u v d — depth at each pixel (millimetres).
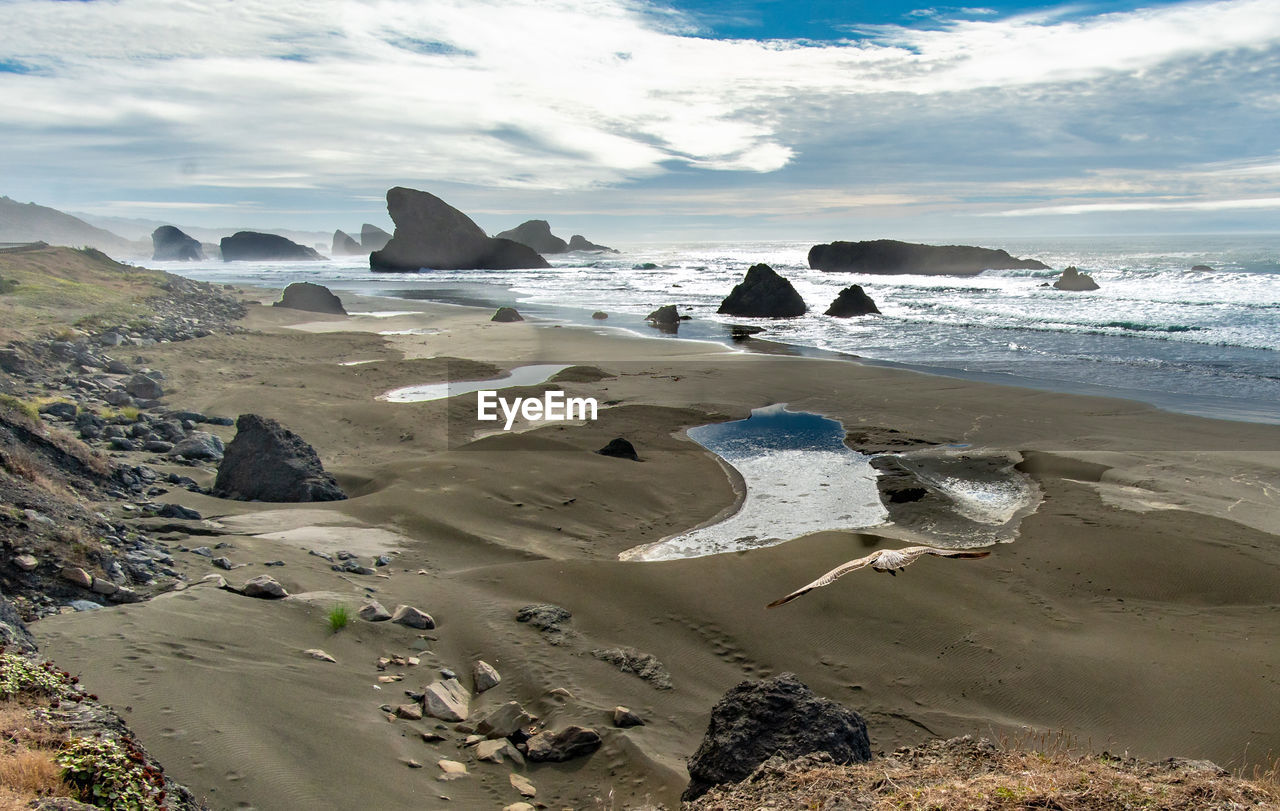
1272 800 6539
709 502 20969
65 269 60062
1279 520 18203
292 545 15664
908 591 14633
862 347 43344
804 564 15695
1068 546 17266
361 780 8539
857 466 23781
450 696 10883
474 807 8531
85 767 6262
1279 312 48781
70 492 16109
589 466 22719
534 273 126250
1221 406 28562
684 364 38312
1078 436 25594
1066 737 10711
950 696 11734
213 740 8469
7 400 17438
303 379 33562
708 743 8547
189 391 30312
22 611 10977
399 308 66375
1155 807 6355
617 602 14086
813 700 8750
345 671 11000
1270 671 12055
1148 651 12789
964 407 29562
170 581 12922
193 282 72875
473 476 21109
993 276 98000
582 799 8875
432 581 14680
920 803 6559
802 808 6840
